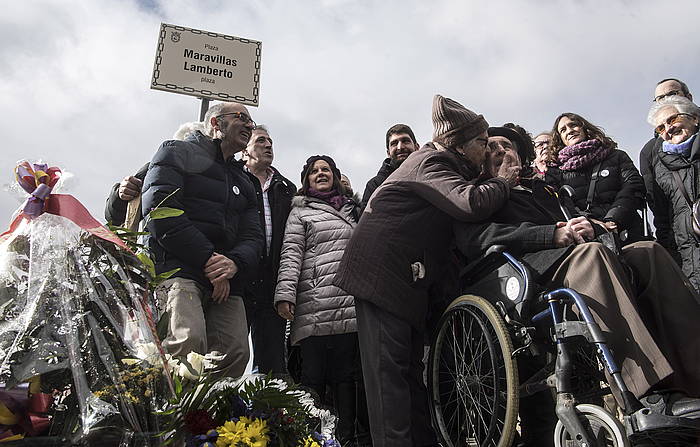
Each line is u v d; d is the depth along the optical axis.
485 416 2.81
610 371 2.33
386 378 2.87
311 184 4.41
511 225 3.03
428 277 3.09
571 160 4.39
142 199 3.43
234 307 3.52
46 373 1.61
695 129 4.11
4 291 1.74
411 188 3.14
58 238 1.80
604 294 2.50
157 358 1.78
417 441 3.05
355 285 2.99
